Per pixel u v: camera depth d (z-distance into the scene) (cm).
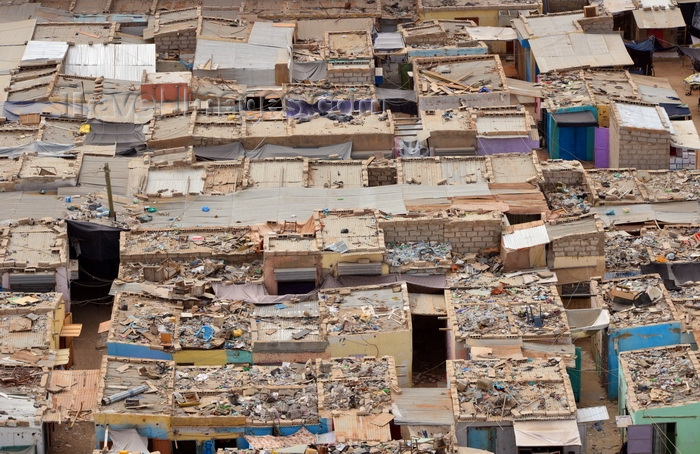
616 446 6675
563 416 6253
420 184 8325
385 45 10631
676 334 6988
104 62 10188
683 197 8312
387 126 9044
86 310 7938
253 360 6962
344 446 6047
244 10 11344
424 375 7281
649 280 7375
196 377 6669
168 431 6366
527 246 7562
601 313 7100
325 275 7538
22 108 9419
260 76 10088
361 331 6962
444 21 11194
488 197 8131
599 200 8281
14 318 7044
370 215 7844
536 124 9938
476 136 8981
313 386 6588
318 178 8450
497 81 9881
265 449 6103
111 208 8019
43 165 8469
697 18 11456
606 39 10556
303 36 10962
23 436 6344
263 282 7525
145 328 7056
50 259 7562
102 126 9150
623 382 6625
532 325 6981
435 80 9944
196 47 10350
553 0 11581
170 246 7738
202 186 8356
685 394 6394
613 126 9100
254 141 8906
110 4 11488
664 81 10131
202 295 7381
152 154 8706
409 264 7569
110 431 6347
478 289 7350
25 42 10494
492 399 6338
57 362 6819
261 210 8100
